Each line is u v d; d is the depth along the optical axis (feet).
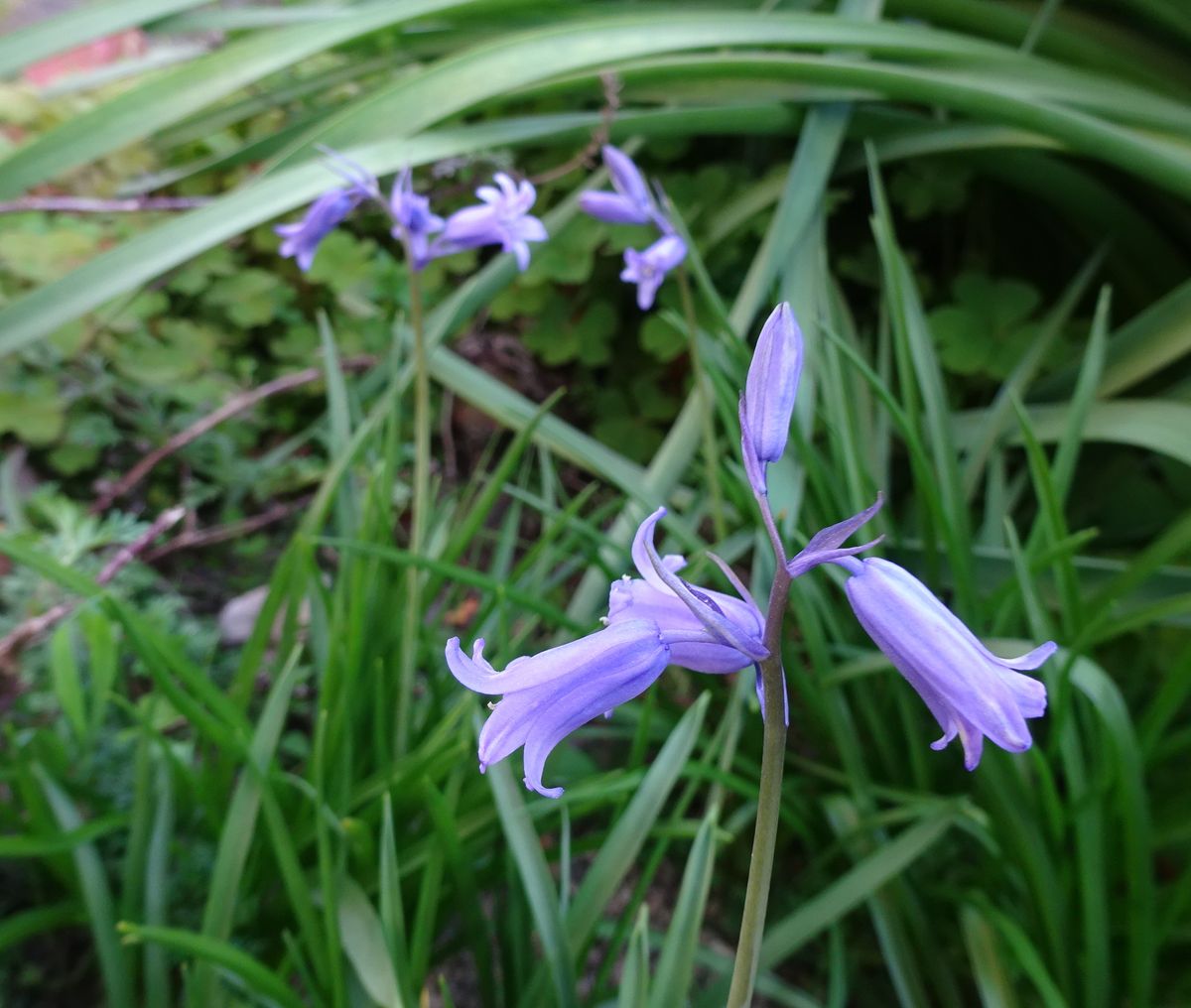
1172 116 0.92
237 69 0.86
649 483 0.88
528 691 0.40
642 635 0.40
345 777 0.65
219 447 1.00
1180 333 0.85
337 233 1.18
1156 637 0.79
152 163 1.26
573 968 0.58
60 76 1.46
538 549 0.77
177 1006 0.65
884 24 0.95
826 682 0.71
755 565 0.75
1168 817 0.68
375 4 0.98
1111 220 0.99
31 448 1.02
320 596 0.76
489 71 0.88
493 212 0.71
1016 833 0.62
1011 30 1.05
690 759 0.78
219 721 0.65
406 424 1.08
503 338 1.21
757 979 0.65
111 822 0.63
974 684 0.39
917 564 0.80
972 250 1.15
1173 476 0.90
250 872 0.65
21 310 0.75
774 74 0.91
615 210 0.79
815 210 0.94
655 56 0.93
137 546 0.82
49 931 0.68
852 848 0.70
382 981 0.57
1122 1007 0.68
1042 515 0.72
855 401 0.86
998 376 0.94
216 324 1.16
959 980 0.71
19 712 0.76
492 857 0.67
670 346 1.05
